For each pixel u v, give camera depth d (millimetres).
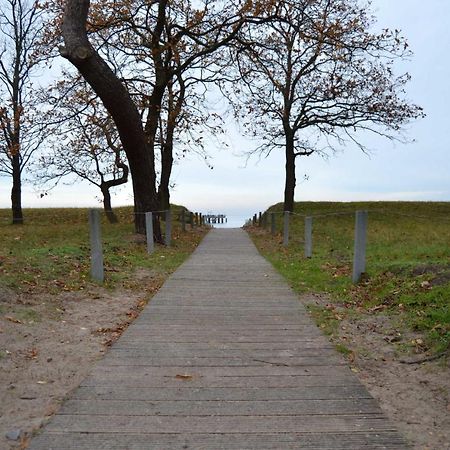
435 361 4695
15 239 15164
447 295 6355
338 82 23469
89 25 15406
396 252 11320
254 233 23984
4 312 5941
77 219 30031
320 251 13383
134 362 4773
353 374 4469
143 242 14219
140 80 16625
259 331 5883
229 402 3861
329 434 3357
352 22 18266
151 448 3162
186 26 16141
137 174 14945
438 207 34812
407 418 3615
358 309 6832
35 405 3795
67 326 5914
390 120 24188
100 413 3654
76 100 18047
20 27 24578
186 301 7555
